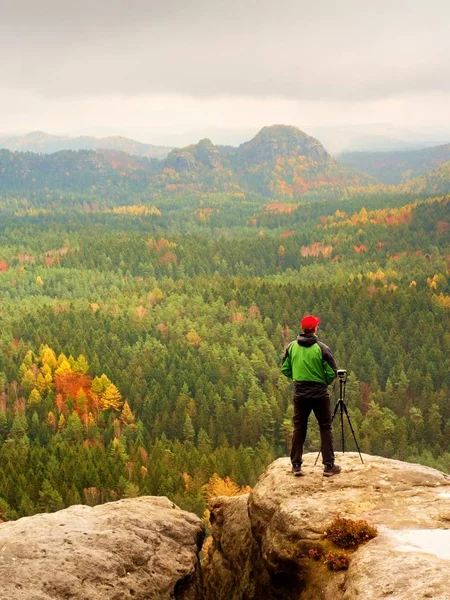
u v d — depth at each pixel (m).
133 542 15.10
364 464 15.00
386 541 11.44
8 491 90.19
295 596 12.84
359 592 10.10
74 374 163.00
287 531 12.93
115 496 89.62
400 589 9.74
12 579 12.60
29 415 145.50
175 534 16.80
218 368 174.25
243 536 17.86
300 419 14.31
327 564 11.80
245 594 16.41
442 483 13.80
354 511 12.85
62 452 106.06
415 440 131.50
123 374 164.12
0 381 160.00
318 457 15.48
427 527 11.75
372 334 196.38
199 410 144.62
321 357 13.88
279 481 14.66
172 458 106.44
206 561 20.06
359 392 155.75
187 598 15.66
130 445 122.44
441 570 9.95
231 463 98.38
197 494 87.31
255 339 198.75
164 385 159.50
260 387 166.75
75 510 16.73
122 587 13.62
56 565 13.26
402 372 159.38
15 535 14.39
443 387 160.88
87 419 139.38
